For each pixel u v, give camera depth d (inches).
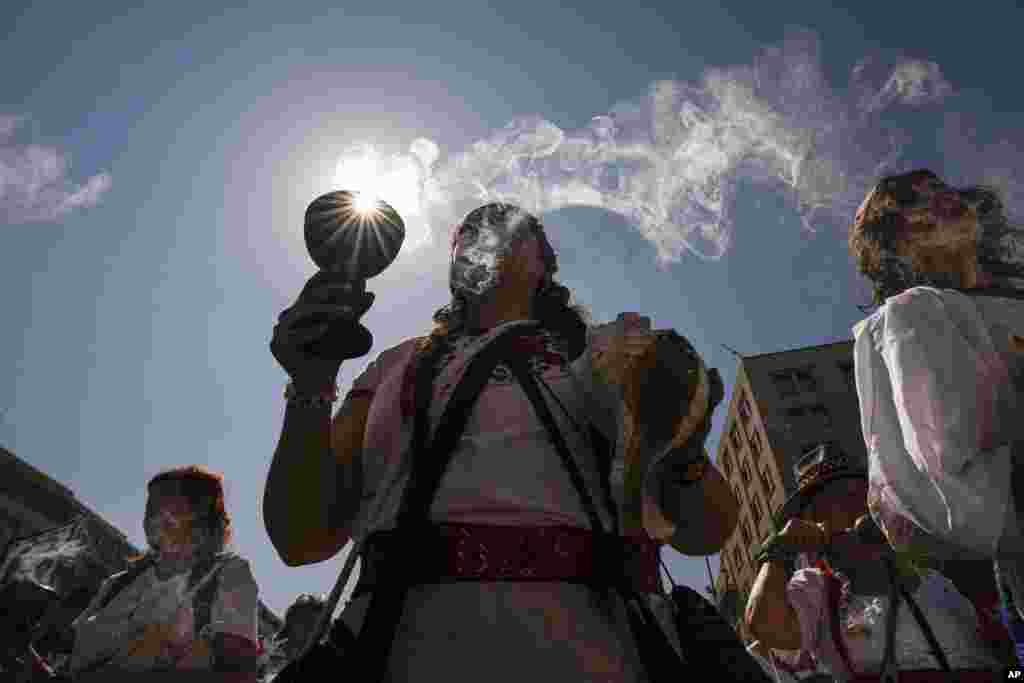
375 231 42.0
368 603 39.6
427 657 37.6
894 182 63.9
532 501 40.9
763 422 1485.0
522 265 54.2
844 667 84.4
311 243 42.1
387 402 47.9
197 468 121.2
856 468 100.2
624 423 39.8
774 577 94.8
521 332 48.6
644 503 39.7
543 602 38.1
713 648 39.2
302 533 44.7
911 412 48.8
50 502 833.5
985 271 60.0
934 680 77.8
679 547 47.5
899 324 51.3
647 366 40.3
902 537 51.6
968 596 85.0
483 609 38.0
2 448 792.9
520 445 43.1
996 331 50.6
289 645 163.8
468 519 40.6
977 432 46.7
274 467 43.6
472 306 53.3
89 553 123.3
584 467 43.5
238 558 115.9
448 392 46.1
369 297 42.2
